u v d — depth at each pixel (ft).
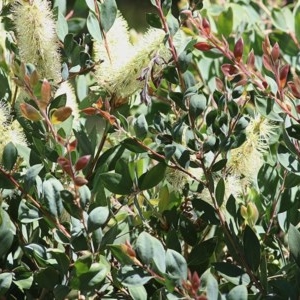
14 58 3.54
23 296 3.45
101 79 3.47
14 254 3.44
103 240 3.15
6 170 3.26
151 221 3.51
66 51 3.59
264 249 3.60
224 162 3.32
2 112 3.29
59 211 3.20
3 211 3.21
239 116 3.34
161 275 3.07
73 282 3.07
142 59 3.40
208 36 3.35
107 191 3.52
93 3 3.58
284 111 3.29
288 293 3.13
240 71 3.33
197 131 3.42
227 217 3.47
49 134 3.45
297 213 3.62
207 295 2.96
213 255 3.50
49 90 3.11
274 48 3.28
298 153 3.30
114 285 3.32
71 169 3.03
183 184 3.46
